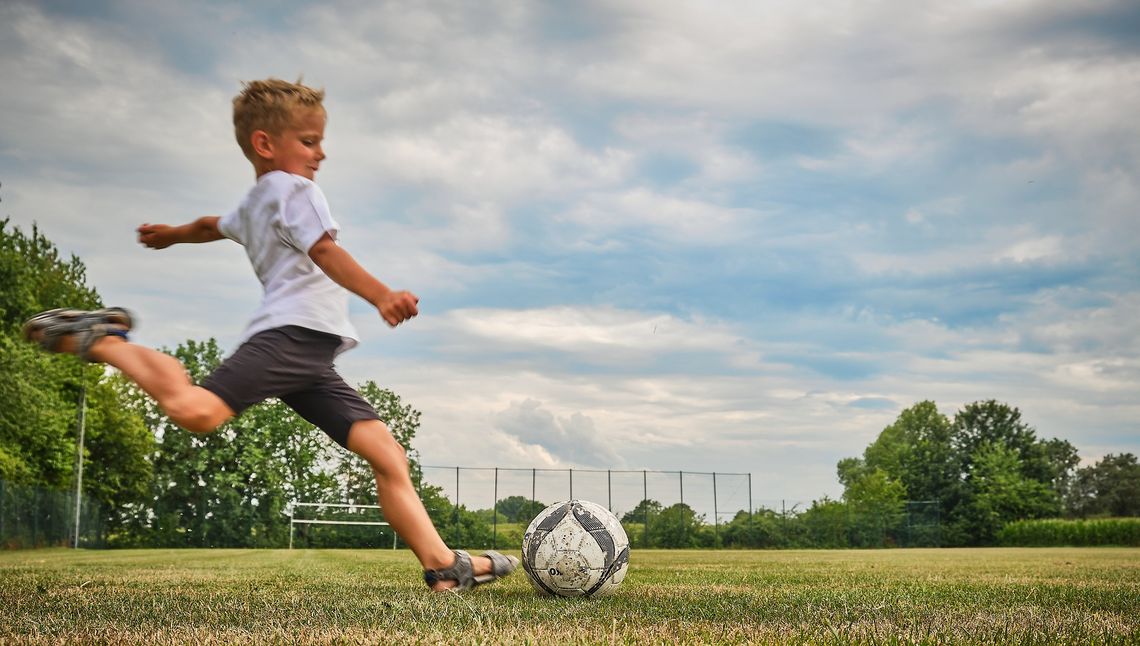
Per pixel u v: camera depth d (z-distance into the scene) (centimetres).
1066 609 363
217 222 330
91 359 277
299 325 299
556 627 267
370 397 3659
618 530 430
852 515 3581
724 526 3188
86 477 3325
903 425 7088
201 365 3509
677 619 305
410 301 276
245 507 3347
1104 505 7294
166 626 271
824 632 267
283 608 327
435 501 2911
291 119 315
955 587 540
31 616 297
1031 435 6631
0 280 2702
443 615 296
